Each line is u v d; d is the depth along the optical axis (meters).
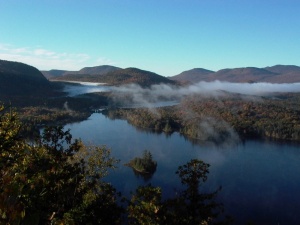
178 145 165.38
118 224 18.78
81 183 20.92
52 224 8.99
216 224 22.27
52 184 15.45
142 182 107.56
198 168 21.86
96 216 17.61
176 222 18.83
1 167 12.36
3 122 13.67
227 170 125.56
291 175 121.50
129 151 145.12
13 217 6.36
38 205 12.80
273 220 86.88
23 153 14.77
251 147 166.50
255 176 119.56
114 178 109.38
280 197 101.00
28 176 14.56
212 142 175.25
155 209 17.72
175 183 108.31
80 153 29.66
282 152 157.50
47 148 17.73
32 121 170.62
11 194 7.03
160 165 127.50
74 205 17.16
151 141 170.12
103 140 162.25
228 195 101.19
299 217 88.50
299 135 189.00
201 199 21.80
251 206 94.06
